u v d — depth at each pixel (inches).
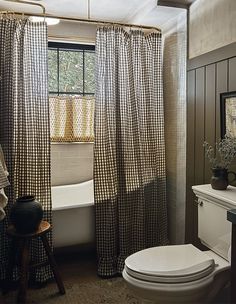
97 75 92.4
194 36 87.5
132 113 97.1
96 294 81.7
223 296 70.4
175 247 71.7
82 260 103.6
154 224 102.3
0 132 83.0
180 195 100.0
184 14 91.8
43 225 79.7
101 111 92.9
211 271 61.6
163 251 69.3
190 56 89.9
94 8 100.7
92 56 123.7
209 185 78.7
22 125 84.6
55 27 113.6
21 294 72.6
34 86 85.2
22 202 74.7
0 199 71.4
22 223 72.9
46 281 86.4
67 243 95.9
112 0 93.9
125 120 95.8
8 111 82.4
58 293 81.8
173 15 94.8
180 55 95.5
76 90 123.1
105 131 93.3
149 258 65.5
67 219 94.7
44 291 82.7
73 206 92.7
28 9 101.9
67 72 121.5
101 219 93.9
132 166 97.0
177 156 100.7
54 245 94.0
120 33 95.0
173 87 101.0
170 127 104.3
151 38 100.6
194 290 57.9
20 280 73.1
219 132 77.2
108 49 93.6
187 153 92.4
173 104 101.6
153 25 103.7
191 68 88.6
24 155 84.8
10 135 82.6
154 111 101.8
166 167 108.1
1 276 84.4
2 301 78.2
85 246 110.4
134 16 104.8
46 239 78.7
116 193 95.3
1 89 82.7
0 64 82.5
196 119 87.2
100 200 93.3
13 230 75.6
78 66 122.6
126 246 95.5
